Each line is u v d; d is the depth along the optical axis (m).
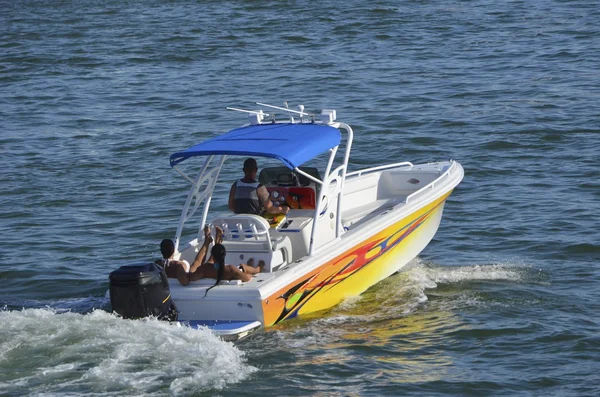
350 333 28.89
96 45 98.75
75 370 24.44
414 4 116.12
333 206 32.66
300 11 114.31
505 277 34.25
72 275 35.66
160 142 58.34
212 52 92.25
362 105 66.50
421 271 35.25
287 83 75.88
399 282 34.03
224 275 28.45
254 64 85.06
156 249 38.97
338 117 62.91
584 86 69.06
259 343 27.75
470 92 69.00
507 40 90.56
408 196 35.22
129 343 25.75
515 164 50.22
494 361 26.80
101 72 84.94
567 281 33.66
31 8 133.00
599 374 25.75
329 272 30.78
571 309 30.78
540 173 48.34
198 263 29.62
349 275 31.92
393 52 87.69
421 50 87.88
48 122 65.50
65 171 52.25
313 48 91.75
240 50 92.50
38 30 110.81
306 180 32.81
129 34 104.31
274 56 88.50
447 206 43.62
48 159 54.97
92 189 48.66
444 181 37.41
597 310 30.69
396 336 28.67
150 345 25.73
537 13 105.00
